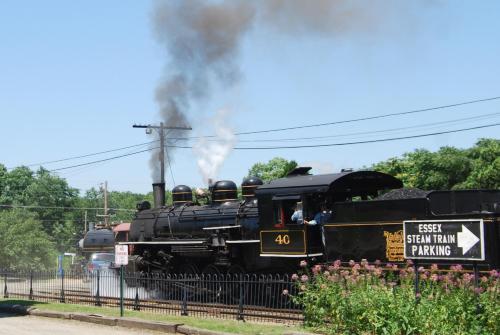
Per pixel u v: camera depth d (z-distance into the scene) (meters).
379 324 10.01
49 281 24.73
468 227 9.77
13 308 17.56
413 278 11.52
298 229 15.92
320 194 15.92
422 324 9.69
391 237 13.85
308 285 11.94
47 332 13.37
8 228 43.62
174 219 21.27
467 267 12.48
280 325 12.98
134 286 19.36
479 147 36.59
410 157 39.09
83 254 44.16
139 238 22.73
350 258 14.70
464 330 9.42
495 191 14.39
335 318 10.95
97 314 15.26
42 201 75.50
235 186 20.02
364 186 16.55
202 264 20.05
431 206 13.30
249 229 18.19
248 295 17.67
